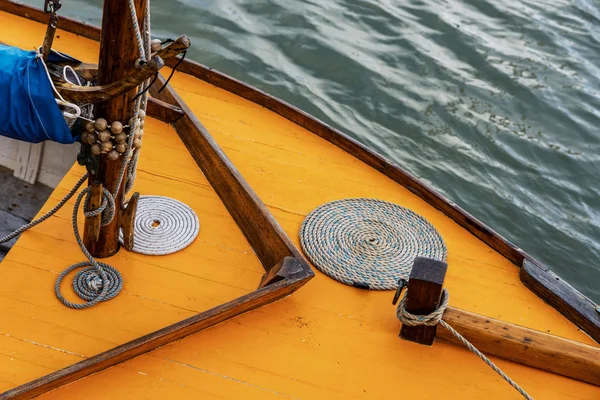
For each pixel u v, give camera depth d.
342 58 6.65
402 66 6.76
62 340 2.60
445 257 3.26
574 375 2.79
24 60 2.47
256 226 3.13
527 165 6.01
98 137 2.54
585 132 6.43
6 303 2.69
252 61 6.42
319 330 2.82
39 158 3.83
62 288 2.80
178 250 3.04
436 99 6.45
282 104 4.06
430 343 2.84
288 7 7.20
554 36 7.70
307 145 3.89
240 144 3.79
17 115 2.46
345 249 3.20
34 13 4.46
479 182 5.79
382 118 6.14
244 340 2.72
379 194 3.64
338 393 2.60
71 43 4.36
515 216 5.58
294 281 2.80
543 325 3.02
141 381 2.52
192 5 6.94
